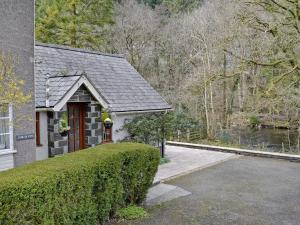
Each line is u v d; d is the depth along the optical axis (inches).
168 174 420.5
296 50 533.0
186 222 255.6
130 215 259.4
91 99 444.5
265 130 983.6
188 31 1048.2
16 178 171.0
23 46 338.6
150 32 1147.9
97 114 454.6
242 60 585.6
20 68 334.6
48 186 179.8
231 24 588.7
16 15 331.6
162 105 571.8
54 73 460.1
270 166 480.4
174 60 1172.5
